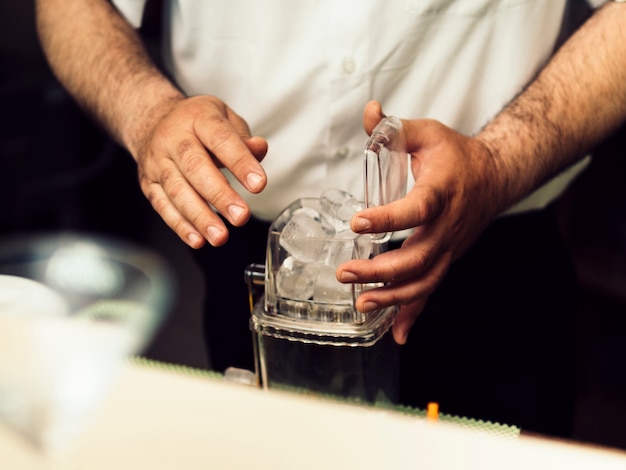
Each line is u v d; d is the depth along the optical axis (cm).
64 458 52
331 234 83
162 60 120
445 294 112
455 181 86
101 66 106
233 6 108
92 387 54
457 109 110
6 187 232
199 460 52
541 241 114
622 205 249
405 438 53
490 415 114
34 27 227
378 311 79
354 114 109
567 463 52
